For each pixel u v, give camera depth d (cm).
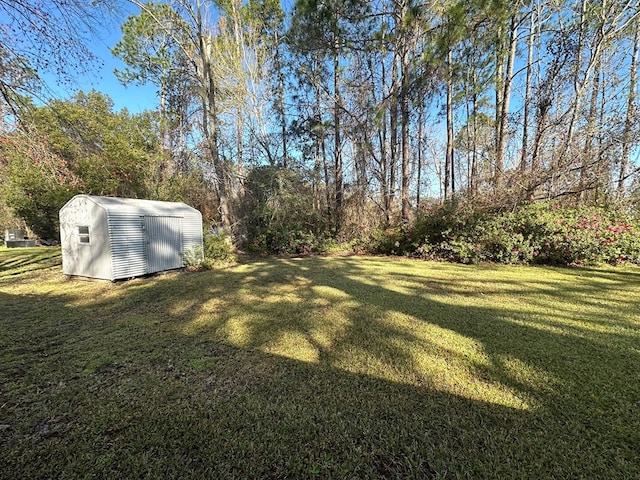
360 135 1121
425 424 196
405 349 307
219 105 1262
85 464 166
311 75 1163
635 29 924
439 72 900
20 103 500
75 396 232
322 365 279
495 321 379
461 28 795
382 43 988
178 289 593
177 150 1466
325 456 171
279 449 177
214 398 228
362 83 1159
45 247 1448
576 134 864
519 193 857
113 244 658
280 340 338
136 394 234
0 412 213
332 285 605
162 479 156
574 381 239
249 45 1323
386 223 1151
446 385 240
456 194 1030
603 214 786
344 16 931
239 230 1255
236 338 346
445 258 926
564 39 956
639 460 162
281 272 761
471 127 1361
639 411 202
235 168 1260
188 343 334
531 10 977
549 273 671
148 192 1329
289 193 1195
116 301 515
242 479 157
